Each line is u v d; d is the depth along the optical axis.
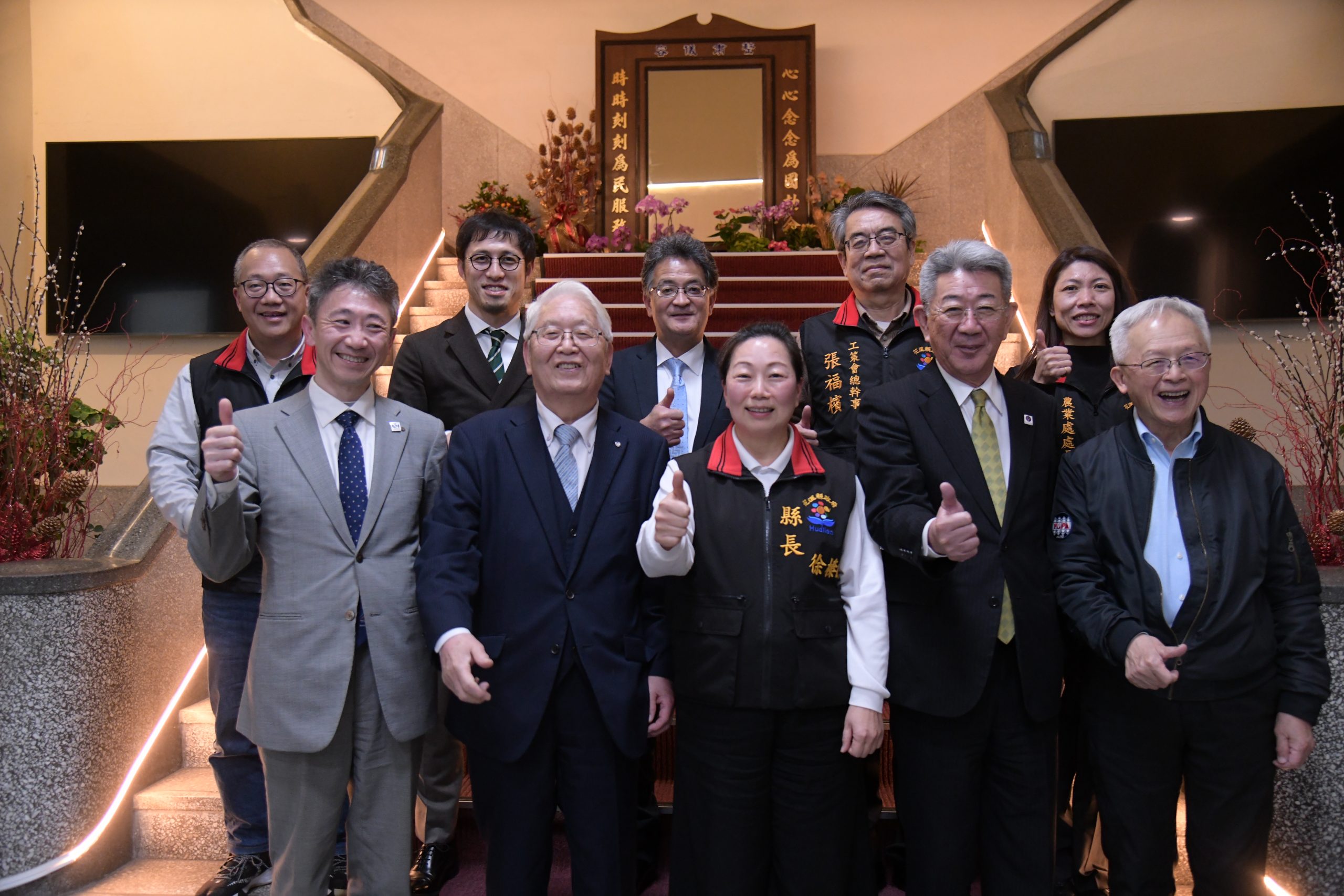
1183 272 5.51
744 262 5.33
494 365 2.71
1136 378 1.91
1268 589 1.91
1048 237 4.08
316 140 5.96
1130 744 1.89
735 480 1.94
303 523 1.92
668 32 6.53
